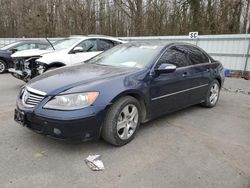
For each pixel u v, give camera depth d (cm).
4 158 317
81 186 268
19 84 807
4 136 379
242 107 590
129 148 354
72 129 305
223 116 513
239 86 890
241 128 447
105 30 2325
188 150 354
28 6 2639
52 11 2561
